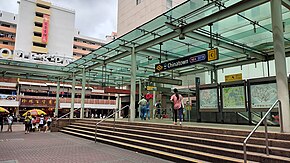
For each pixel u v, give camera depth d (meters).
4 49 19.39
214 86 11.37
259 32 10.35
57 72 19.23
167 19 9.34
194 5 8.17
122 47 12.52
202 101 11.87
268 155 5.13
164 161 6.37
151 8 28.88
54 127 16.28
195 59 8.77
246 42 11.73
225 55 13.84
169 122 11.08
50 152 7.75
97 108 43.62
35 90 40.06
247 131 6.33
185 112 13.49
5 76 19.86
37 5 51.72
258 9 8.22
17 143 9.98
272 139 5.76
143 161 6.35
